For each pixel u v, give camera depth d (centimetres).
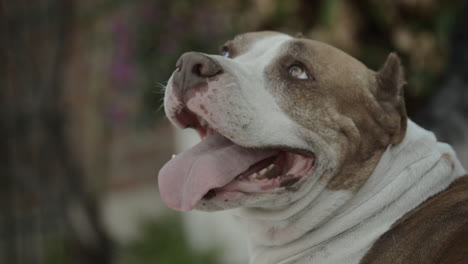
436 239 383
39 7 671
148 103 711
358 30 609
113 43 717
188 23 684
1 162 651
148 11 693
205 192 395
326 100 427
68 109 718
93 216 682
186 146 893
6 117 653
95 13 712
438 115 545
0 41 662
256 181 412
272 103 422
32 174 655
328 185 424
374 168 426
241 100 410
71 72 775
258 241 442
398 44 609
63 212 666
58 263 681
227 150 414
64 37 679
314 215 423
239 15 663
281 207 423
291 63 434
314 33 607
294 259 427
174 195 396
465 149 537
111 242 702
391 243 398
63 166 666
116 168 966
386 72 436
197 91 408
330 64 436
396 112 429
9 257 661
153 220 849
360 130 428
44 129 659
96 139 764
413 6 600
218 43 677
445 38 595
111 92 742
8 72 662
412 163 425
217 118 405
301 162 421
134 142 976
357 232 416
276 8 623
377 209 418
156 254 809
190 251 809
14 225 662
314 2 627
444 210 397
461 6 584
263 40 464
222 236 835
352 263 409
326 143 422
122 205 984
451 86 543
